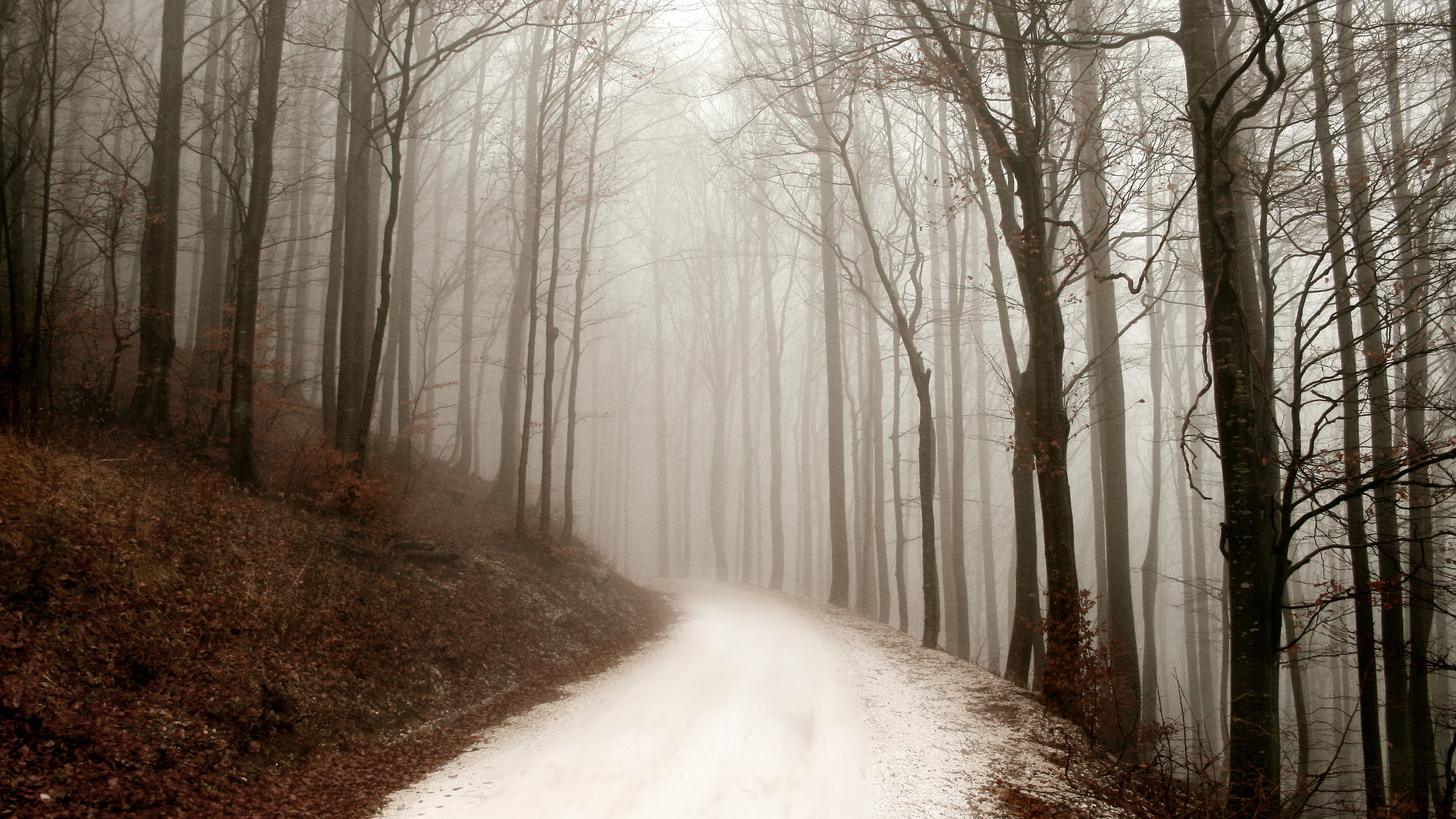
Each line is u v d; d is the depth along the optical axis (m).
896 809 6.36
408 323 23.73
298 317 26.42
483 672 11.08
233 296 16.80
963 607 21.88
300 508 12.48
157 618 7.44
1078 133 12.30
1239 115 7.92
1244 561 8.23
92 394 12.60
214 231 20.16
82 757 5.63
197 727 6.68
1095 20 11.29
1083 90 14.58
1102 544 21.81
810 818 6.18
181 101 15.06
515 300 24.69
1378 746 9.91
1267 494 9.37
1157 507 20.53
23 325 11.32
